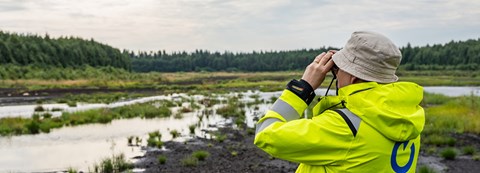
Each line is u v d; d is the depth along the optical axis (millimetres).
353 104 1794
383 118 1729
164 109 29969
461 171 12008
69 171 12438
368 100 1778
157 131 19797
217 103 38188
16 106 37656
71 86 73750
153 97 48469
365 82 1844
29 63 100062
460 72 124312
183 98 45062
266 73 167125
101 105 37781
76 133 20547
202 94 52562
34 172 12820
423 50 151750
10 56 95250
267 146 1877
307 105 1975
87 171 12711
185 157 14305
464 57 143000
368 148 1753
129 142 17703
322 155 1802
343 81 1934
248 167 12703
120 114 28688
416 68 139375
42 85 73688
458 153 14266
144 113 28625
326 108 1938
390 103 1766
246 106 34531
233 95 49656
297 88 1957
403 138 1767
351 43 1887
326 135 1783
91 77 100188
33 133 20641
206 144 16859
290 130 1812
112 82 86500
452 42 158625
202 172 12266
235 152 14844
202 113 29156
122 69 130250
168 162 13688
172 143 17250
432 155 14016
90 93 55750
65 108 35062
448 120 20297
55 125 22797
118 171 12477
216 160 13773
